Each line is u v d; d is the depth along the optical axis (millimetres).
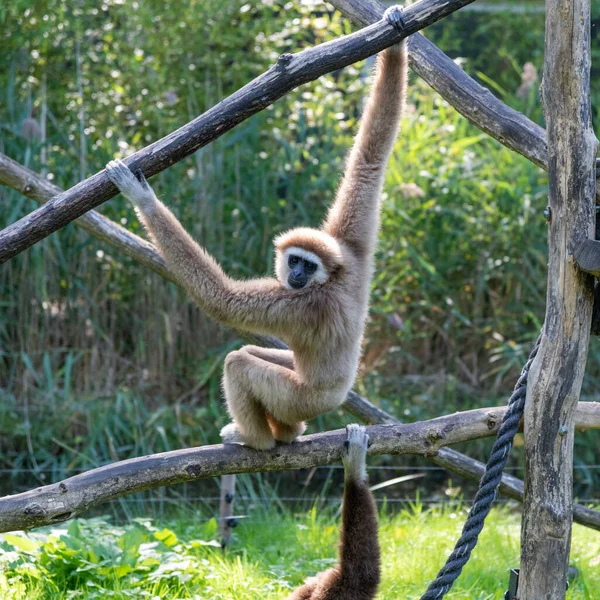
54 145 15117
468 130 17781
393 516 12000
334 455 6656
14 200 14117
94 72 15719
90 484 5945
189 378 15156
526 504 5949
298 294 6691
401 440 6672
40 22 14375
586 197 5668
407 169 16109
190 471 6277
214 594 8008
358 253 7258
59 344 15102
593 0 21625
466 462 8766
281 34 15938
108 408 14109
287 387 6574
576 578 8922
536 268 15945
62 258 14477
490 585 8836
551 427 5816
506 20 22953
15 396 14820
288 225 15398
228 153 15641
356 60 5680
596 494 14227
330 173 15594
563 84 5578
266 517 11523
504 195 15812
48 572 7969
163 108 15586
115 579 7922
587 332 5785
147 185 6105
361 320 6992
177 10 15398
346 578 6465
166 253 6332
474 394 15695
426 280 15930
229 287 6562
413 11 5641
